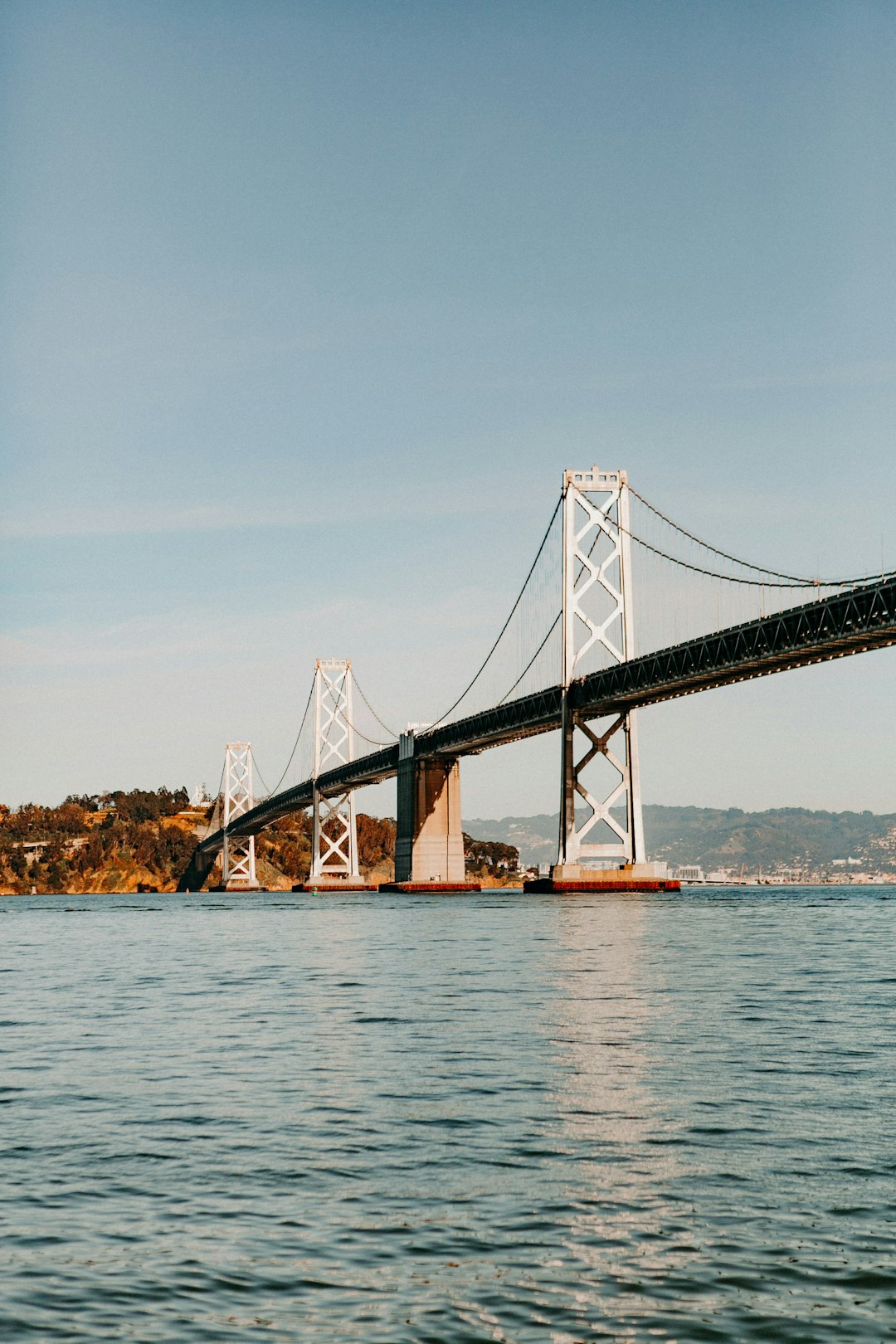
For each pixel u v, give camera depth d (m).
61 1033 23.80
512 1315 9.30
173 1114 15.70
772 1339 8.89
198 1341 8.89
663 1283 9.85
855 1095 16.39
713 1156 13.38
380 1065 19.00
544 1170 12.88
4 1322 9.17
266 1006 28.08
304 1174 12.83
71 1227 11.23
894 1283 9.83
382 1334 9.00
